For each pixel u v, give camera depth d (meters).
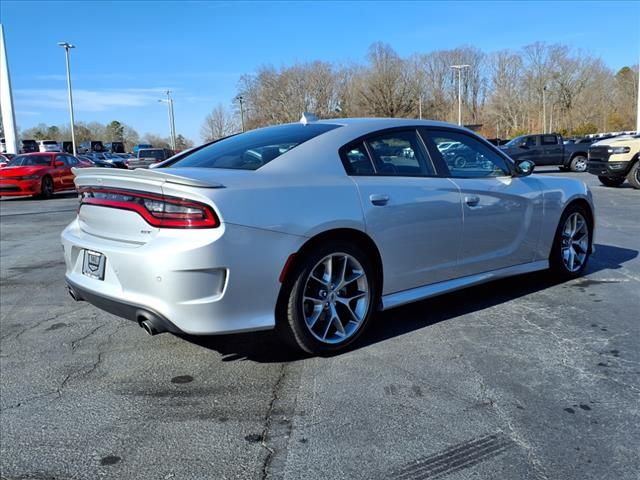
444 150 4.11
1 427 2.70
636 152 13.35
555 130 72.00
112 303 3.14
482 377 3.11
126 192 3.14
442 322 4.04
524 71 76.25
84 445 2.52
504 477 2.21
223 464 2.35
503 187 4.36
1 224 10.77
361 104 63.22
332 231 3.32
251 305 3.04
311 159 3.43
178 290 2.87
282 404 2.85
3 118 33.91
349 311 3.53
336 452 2.41
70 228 3.70
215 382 3.14
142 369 3.36
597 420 2.63
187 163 3.73
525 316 4.14
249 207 2.99
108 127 104.38
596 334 3.74
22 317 4.48
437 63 78.06
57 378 3.25
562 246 5.01
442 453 2.38
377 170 3.66
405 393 2.93
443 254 3.95
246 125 68.69
